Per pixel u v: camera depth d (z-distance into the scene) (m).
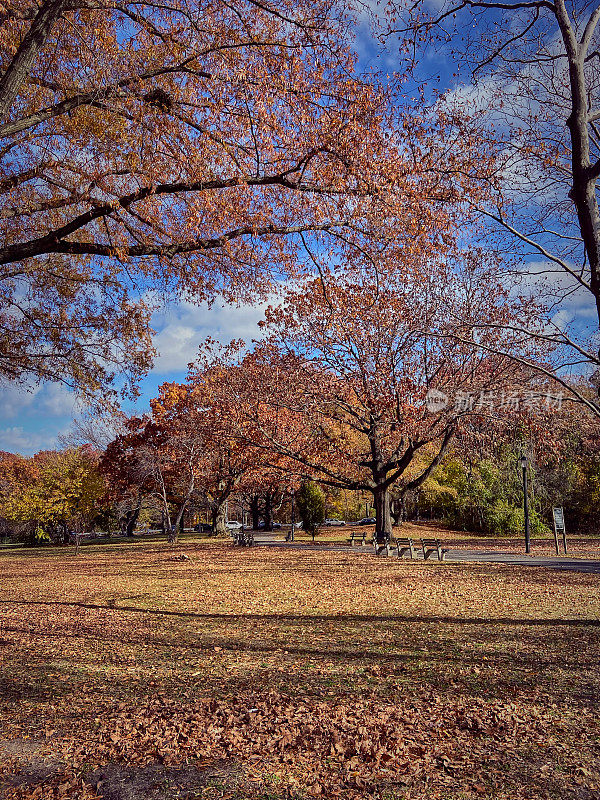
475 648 9.16
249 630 11.52
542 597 14.24
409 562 24.44
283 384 31.62
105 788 4.89
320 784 4.79
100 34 9.22
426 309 21.81
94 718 6.67
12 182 10.01
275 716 6.43
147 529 80.69
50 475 50.03
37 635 12.00
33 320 12.98
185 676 8.34
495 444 32.34
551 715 6.05
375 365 27.88
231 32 9.31
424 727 5.93
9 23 8.73
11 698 7.59
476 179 7.45
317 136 9.10
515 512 40.62
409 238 9.52
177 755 5.50
